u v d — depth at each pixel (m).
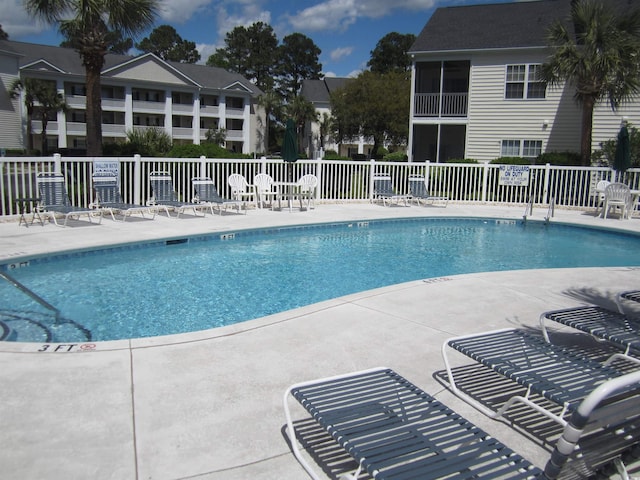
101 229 10.33
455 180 17.03
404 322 5.18
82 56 15.27
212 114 50.62
